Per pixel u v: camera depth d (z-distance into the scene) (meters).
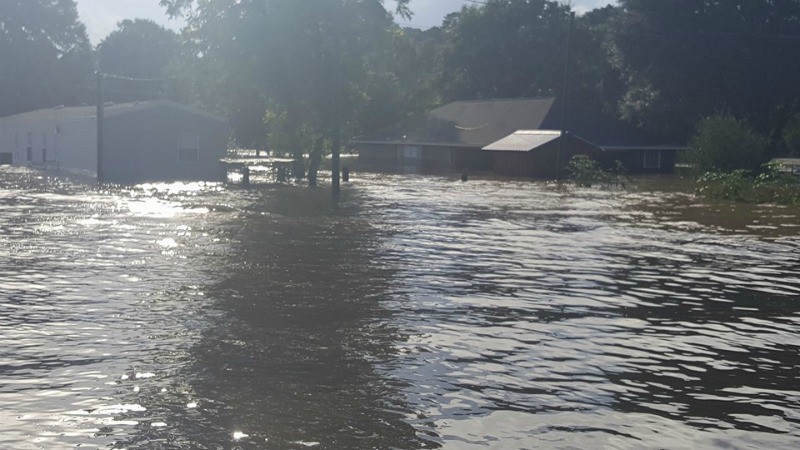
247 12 56.44
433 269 20.70
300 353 12.57
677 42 80.69
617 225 32.00
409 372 11.69
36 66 127.25
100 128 52.62
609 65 109.06
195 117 57.34
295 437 9.14
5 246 23.56
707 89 82.00
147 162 56.28
